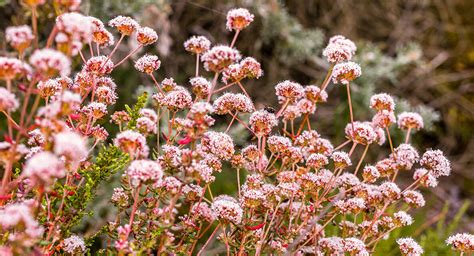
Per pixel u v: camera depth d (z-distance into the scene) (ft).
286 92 3.13
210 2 6.52
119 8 4.60
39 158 2.39
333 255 3.01
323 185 3.03
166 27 5.08
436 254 4.03
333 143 6.42
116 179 3.84
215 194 4.68
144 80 5.65
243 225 2.87
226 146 2.95
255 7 6.23
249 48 6.77
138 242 2.84
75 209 2.78
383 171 3.18
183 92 2.95
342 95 6.39
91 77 2.92
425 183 3.14
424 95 7.56
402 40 7.82
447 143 7.41
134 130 2.85
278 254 2.97
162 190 2.85
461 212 4.23
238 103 3.02
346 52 3.09
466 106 7.55
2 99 2.56
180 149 2.99
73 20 2.51
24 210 2.49
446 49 7.90
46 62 2.49
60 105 2.52
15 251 2.50
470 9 8.15
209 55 2.88
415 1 8.11
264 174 3.11
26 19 4.21
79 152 2.41
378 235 3.20
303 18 7.44
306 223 3.04
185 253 2.95
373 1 7.81
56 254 2.83
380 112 3.21
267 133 3.06
